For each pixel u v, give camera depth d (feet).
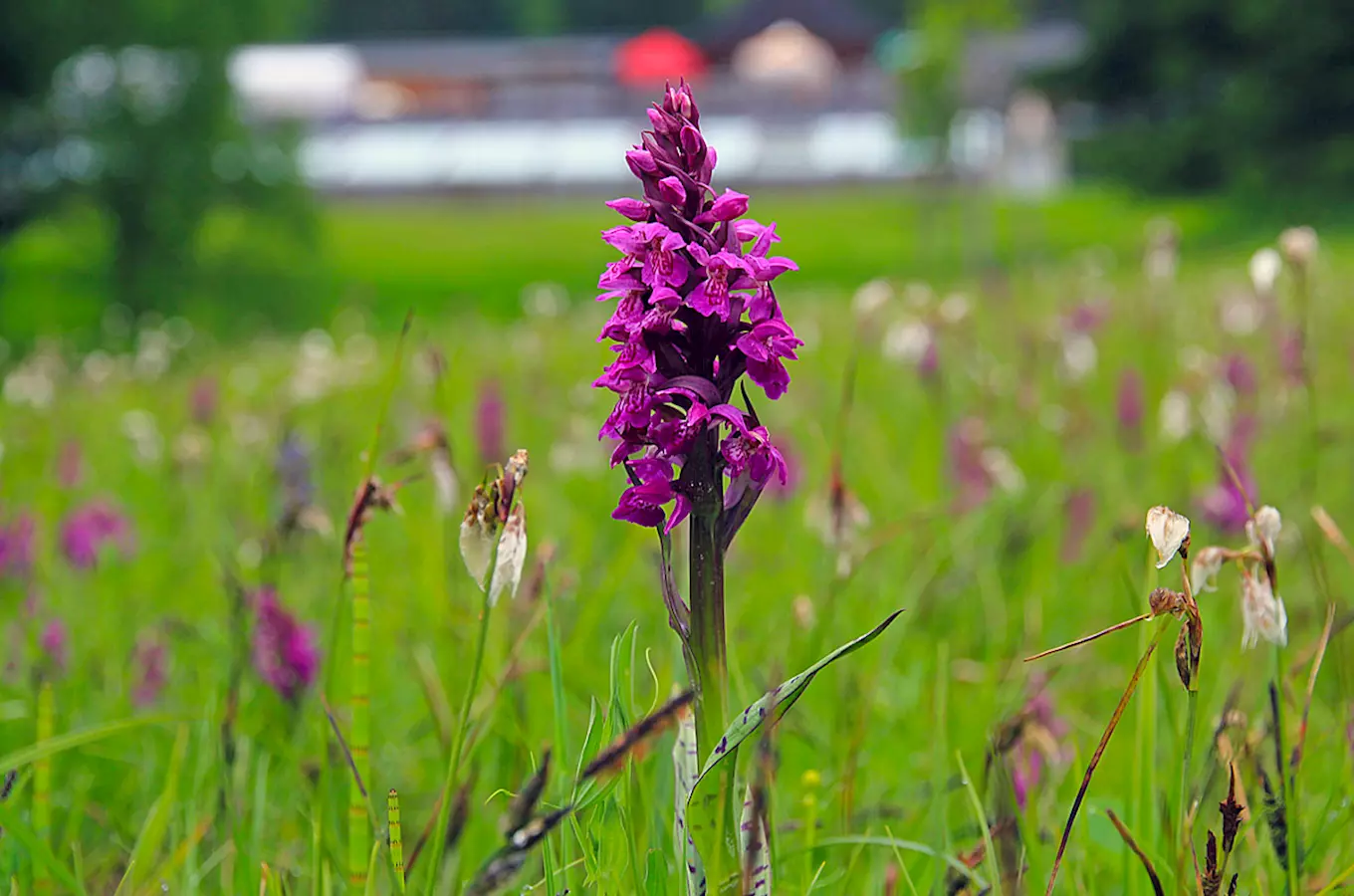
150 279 117.29
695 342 7.62
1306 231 14.78
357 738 8.77
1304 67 156.66
